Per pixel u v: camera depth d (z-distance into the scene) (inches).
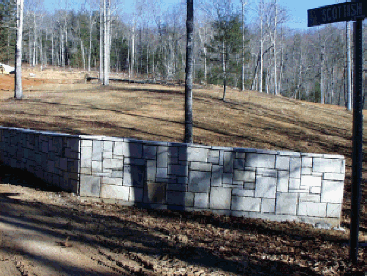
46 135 318.0
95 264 171.6
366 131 856.3
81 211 251.0
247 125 746.8
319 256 204.4
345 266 188.4
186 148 272.1
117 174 278.4
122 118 725.3
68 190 291.4
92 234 209.9
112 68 2869.1
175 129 658.2
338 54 2087.8
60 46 2861.7
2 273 152.9
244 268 178.7
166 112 810.2
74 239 199.5
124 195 278.1
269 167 269.3
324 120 896.9
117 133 591.8
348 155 595.5
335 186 269.9
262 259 193.3
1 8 1305.4
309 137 701.9
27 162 354.0
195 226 243.8
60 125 630.5
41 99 950.4
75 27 3029.0
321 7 191.2
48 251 180.1
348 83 1139.9
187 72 427.8
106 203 278.1
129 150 277.0
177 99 986.1
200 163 271.7
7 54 2258.9
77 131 587.5
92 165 279.3
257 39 1940.2
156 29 2815.0
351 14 177.3
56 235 202.5
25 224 214.2
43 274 155.9
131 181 277.1
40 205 255.0
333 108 1189.1
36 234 200.2
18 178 336.5
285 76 2586.1
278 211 269.9
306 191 269.4
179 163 273.0
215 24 1020.5
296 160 268.5
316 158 268.4
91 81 1616.6
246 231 243.3
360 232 267.9
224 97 1007.6
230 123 749.3
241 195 271.1
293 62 2524.6
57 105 859.4
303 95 2682.1
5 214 227.9
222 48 1002.1
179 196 273.7
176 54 2064.5
